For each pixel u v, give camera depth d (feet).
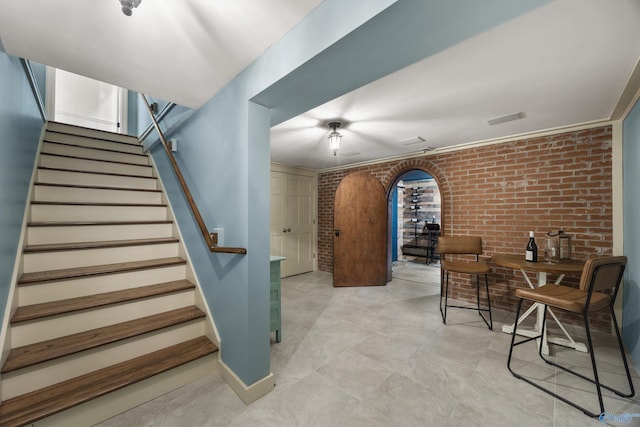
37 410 4.06
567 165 8.73
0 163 4.55
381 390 5.55
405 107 7.27
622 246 7.69
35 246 6.19
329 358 6.79
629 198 7.17
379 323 8.98
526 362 6.57
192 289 6.96
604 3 3.65
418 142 10.75
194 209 6.10
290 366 6.42
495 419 4.78
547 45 4.60
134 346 5.52
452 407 5.07
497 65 5.23
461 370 6.25
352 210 13.82
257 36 4.27
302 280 14.99
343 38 3.39
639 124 6.32
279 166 15.30
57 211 7.20
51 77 11.04
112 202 8.55
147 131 10.61
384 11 2.93
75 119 13.43
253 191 5.22
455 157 11.32
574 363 6.51
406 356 6.88
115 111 14.65
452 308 10.48
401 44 3.55
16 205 5.49
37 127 7.92
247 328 5.18
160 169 9.75
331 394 5.42
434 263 20.92
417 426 4.62
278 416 4.82
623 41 4.46
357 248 13.82
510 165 9.87
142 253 7.41
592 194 8.29
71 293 5.74
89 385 4.66
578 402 5.16
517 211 9.71
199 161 6.89
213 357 6.06
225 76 5.46
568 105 7.09
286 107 5.51
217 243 6.10
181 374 5.57
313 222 17.40
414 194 23.06
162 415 4.79
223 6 3.61
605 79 5.74
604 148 8.11
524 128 9.01
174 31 4.10
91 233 7.22
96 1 3.45
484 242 10.48
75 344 4.92
